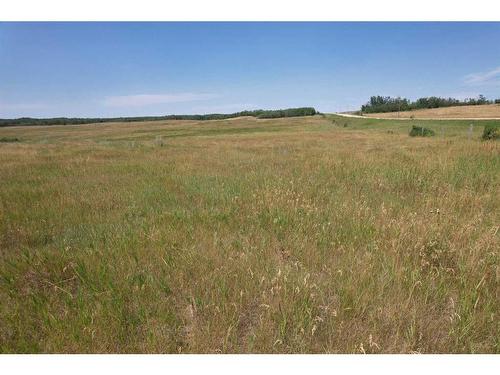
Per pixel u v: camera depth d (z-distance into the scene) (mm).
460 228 3830
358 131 42938
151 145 20781
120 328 2346
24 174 9078
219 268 3107
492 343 2207
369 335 2213
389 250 3387
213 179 7738
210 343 2242
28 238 4270
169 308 2615
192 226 4270
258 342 2236
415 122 54844
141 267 3221
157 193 6473
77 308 2615
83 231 4379
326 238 3797
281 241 3801
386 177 7043
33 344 2248
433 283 2834
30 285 3082
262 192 5746
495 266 2967
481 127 36812
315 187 6324
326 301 2684
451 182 6328
